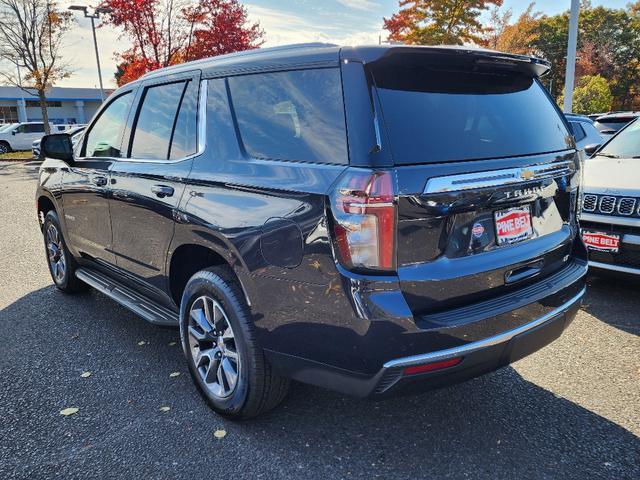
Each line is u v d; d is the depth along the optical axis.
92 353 3.81
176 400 3.15
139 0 16.72
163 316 3.46
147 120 3.58
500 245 2.49
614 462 2.54
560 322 2.71
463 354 2.25
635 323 4.15
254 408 2.77
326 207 2.22
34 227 8.67
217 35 17.70
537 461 2.55
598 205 4.53
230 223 2.64
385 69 2.34
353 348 2.21
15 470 2.52
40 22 23.69
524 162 2.56
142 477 2.47
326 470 2.51
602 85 38.16
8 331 4.23
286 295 2.41
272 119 2.64
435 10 23.27
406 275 2.16
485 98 2.64
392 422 2.91
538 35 45.06
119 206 3.66
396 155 2.17
